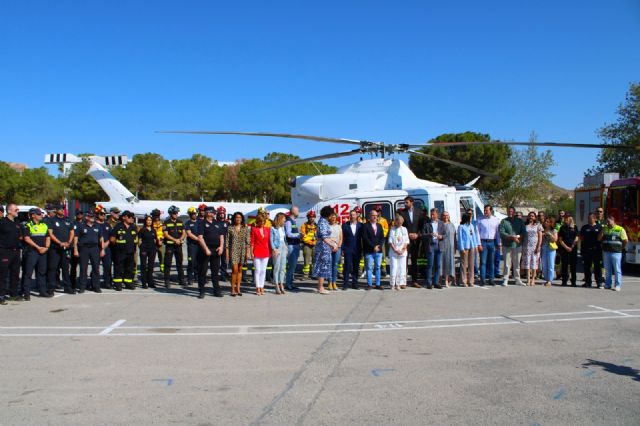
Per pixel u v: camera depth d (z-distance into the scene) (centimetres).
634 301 980
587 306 925
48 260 1070
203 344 652
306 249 1418
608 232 1146
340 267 1415
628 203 1478
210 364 564
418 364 564
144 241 1215
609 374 528
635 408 435
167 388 484
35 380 506
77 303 973
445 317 827
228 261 1075
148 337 690
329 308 916
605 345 645
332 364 564
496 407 437
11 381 503
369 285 1155
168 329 742
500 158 3700
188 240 1273
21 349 624
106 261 1216
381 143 1402
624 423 404
